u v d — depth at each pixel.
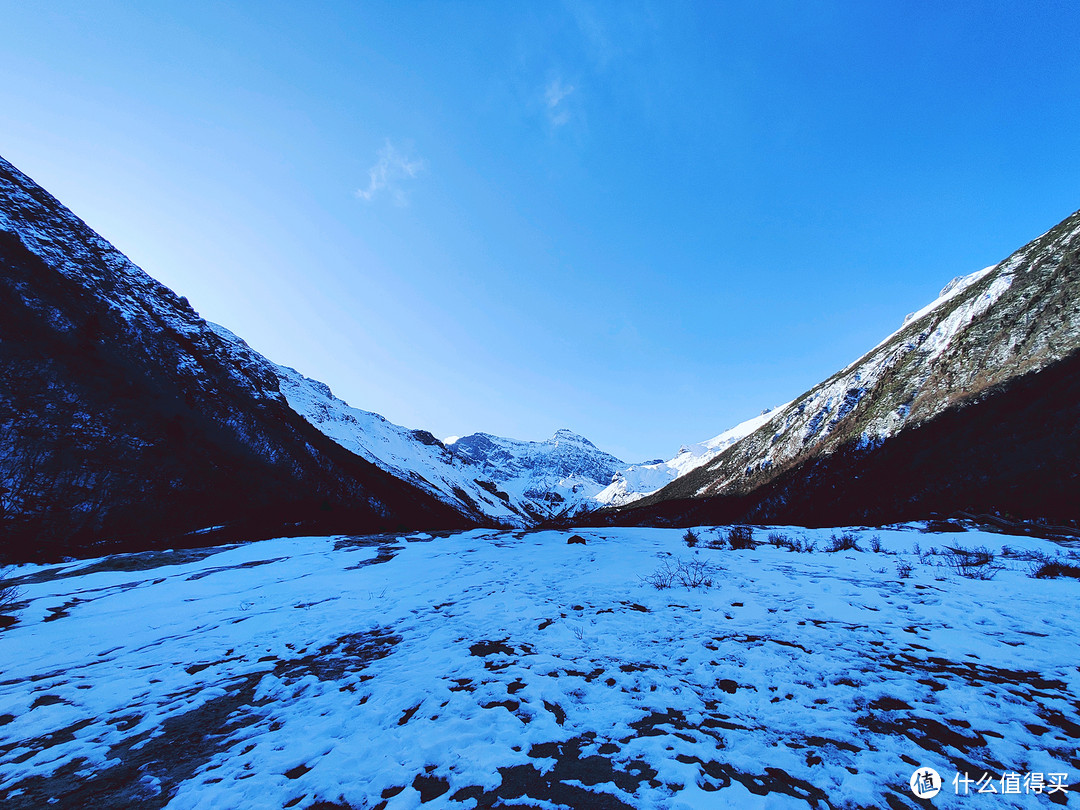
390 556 16.81
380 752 3.91
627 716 4.31
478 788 3.31
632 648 6.20
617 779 3.33
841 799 2.99
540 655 6.12
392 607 9.51
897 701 4.35
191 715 4.98
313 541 22.06
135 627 9.20
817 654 5.61
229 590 12.54
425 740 4.05
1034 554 10.66
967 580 9.07
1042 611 6.87
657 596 9.05
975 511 27.41
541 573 12.16
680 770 3.39
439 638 7.16
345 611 9.43
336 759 3.84
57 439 30.75
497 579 11.69
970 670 4.98
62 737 4.56
